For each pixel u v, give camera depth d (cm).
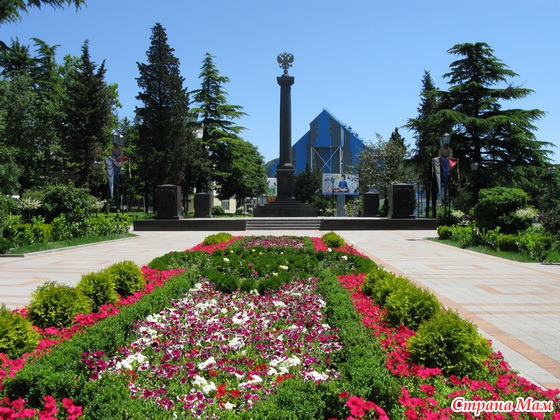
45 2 1928
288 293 879
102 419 358
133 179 6291
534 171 3725
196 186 5775
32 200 2223
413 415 357
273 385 436
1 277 1212
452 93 3994
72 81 5212
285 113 3744
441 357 495
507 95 3888
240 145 5875
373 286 851
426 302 643
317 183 8862
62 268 1378
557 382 513
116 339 543
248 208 8869
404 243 2219
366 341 515
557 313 831
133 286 884
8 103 4097
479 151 3881
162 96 4800
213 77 5756
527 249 1620
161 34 4822
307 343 584
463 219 3161
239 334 596
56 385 402
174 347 550
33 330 574
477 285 1106
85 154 4656
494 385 449
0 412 349
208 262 1223
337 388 381
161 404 394
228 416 348
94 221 2477
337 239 1750
